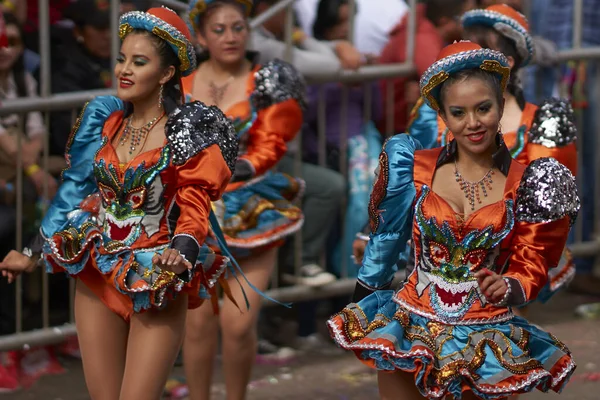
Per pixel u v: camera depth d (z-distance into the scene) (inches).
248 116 416.8
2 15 457.4
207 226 313.3
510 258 300.0
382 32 529.0
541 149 386.0
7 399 440.1
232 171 327.3
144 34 319.9
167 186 317.4
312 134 501.4
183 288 317.1
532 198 294.8
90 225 326.0
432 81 296.7
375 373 479.2
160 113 325.4
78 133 332.5
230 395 410.6
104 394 328.8
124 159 322.3
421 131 402.9
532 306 577.9
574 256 577.6
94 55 483.2
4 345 451.2
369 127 512.7
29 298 475.8
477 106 292.8
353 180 507.8
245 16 419.5
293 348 509.4
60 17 485.1
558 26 569.3
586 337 528.1
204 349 394.9
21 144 449.7
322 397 450.9
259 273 408.8
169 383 456.4
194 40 432.5
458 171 302.4
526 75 547.2
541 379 289.7
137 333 320.5
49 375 465.1
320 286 503.8
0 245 457.4
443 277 299.0
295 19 505.4
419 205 300.4
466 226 296.5
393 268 311.3
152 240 318.3
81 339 330.3
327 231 505.0
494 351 291.6
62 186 333.7
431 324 297.6
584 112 571.2
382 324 300.0
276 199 420.5
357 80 501.4
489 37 394.6
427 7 517.0
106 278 318.7
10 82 464.1
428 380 289.4
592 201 583.2
